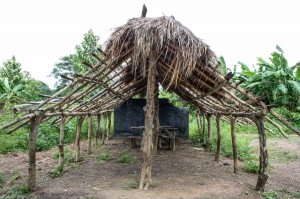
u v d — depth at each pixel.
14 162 8.81
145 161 5.97
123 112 12.90
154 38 5.09
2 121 14.00
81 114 8.37
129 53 5.68
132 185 6.15
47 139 11.65
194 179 6.84
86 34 15.02
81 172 7.40
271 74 14.65
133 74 7.43
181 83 6.84
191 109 16.52
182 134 12.71
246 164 8.20
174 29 5.10
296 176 7.91
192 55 5.04
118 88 8.66
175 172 7.53
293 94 16.12
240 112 6.80
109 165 8.21
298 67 14.93
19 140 11.22
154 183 6.40
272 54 15.68
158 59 5.90
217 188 6.11
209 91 6.33
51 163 8.48
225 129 14.31
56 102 6.84
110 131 13.88
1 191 5.92
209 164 8.55
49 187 6.07
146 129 5.98
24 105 6.39
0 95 16.58
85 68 14.52
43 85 28.30
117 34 5.39
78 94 6.84
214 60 5.42
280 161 9.92
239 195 5.70
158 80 8.21
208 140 10.89
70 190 5.84
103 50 5.61
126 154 9.68
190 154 10.08
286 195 6.03
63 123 7.52
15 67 20.45
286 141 12.80
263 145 6.00
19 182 6.60
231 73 5.12
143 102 12.88
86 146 11.38
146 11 5.82
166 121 12.74
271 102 15.90
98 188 5.99
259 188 6.07
